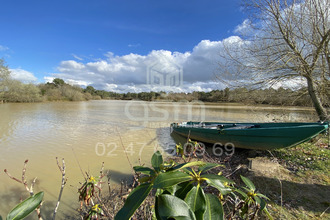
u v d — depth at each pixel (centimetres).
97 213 169
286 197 354
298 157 562
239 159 634
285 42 688
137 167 108
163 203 70
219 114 1797
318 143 668
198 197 77
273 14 668
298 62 652
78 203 390
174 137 962
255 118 1430
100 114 1853
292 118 974
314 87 681
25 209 91
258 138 622
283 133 575
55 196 417
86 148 758
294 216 301
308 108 868
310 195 358
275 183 404
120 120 1487
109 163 611
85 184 178
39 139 884
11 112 1936
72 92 4422
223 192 82
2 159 632
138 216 183
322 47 617
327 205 325
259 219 294
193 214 69
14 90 3278
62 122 1357
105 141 868
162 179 77
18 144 801
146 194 74
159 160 112
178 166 91
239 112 1931
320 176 436
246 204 131
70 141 855
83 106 2872
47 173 530
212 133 736
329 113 669
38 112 1973
